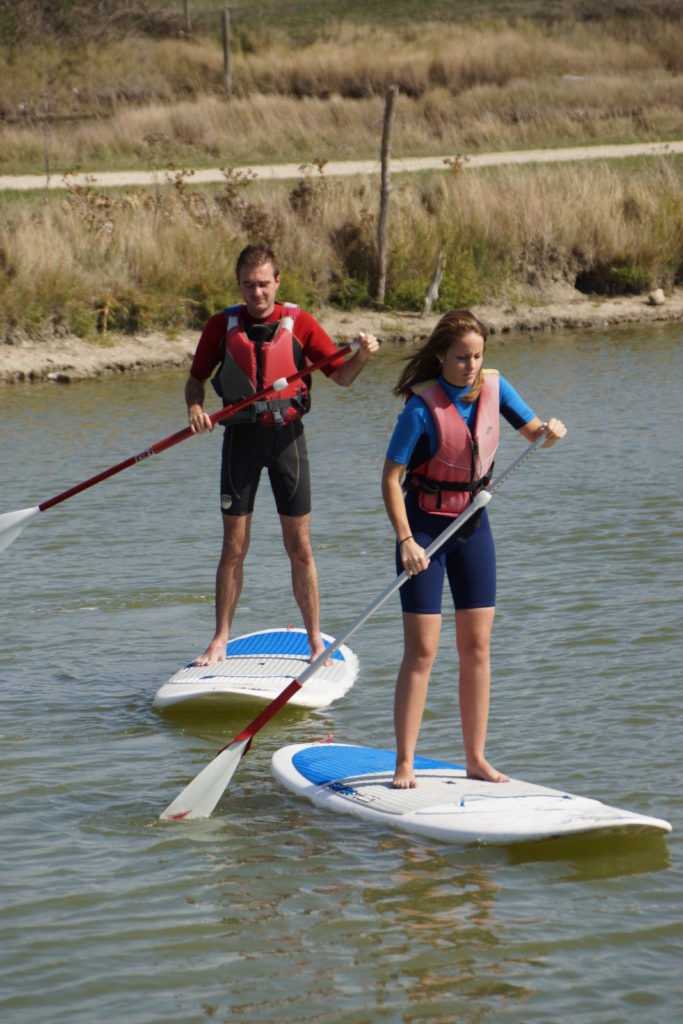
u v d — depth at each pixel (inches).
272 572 718.5
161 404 1200.2
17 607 666.2
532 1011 326.3
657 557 700.0
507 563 700.7
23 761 486.3
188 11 3804.1
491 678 547.8
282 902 380.8
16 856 411.5
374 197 1700.3
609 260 1743.4
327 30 3595.0
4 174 2119.8
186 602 670.5
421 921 368.5
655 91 2824.8
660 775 454.0
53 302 1440.7
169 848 416.2
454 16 3791.8
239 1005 331.9
